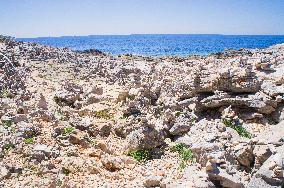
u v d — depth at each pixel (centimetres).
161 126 1658
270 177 1066
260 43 17438
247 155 1251
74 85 2392
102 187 1166
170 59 4928
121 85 2692
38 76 2953
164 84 2211
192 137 1536
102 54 5859
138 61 4572
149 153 1457
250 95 1717
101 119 1839
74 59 4156
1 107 1862
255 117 1631
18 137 1463
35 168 1254
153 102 2062
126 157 1386
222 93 1753
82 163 1323
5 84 2397
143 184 1195
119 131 1645
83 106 2089
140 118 1741
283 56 3142
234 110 1698
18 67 3112
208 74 1895
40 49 4359
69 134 1550
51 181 1139
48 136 1530
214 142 1394
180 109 1828
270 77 1919
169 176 1244
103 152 1446
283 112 1617
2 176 1167
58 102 2159
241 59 2631
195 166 1288
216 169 1132
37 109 1845
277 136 1359
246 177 1183
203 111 1777
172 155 1435
